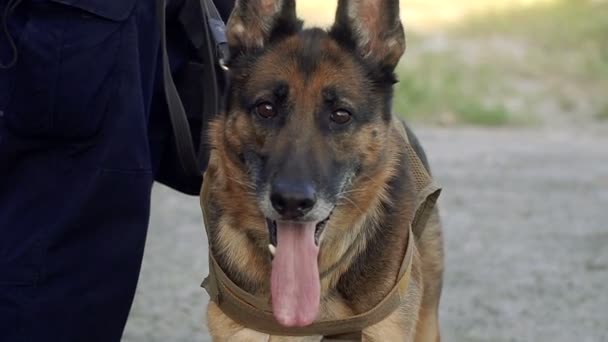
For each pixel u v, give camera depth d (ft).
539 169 40.70
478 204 34.19
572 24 72.69
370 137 14.43
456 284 25.41
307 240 13.79
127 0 14.25
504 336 21.75
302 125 13.96
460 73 61.87
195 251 28.12
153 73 15.05
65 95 13.97
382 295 14.21
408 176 15.39
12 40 14.01
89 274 14.49
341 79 14.28
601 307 23.75
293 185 13.33
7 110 14.14
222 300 14.26
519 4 79.61
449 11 78.95
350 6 14.65
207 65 15.83
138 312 22.90
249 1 14.67
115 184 14.30
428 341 17.37
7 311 14.21
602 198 35.47
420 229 15.67
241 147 14.24
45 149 14.32
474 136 49.26
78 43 13.98
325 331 14.01
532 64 64.59
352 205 14.19
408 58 64.23
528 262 27.45
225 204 14.49
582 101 57.93
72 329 14.57
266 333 14.15
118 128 14.25
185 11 16.05
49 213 14.34
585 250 28.71
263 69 14.33
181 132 15.40
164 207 33.55
